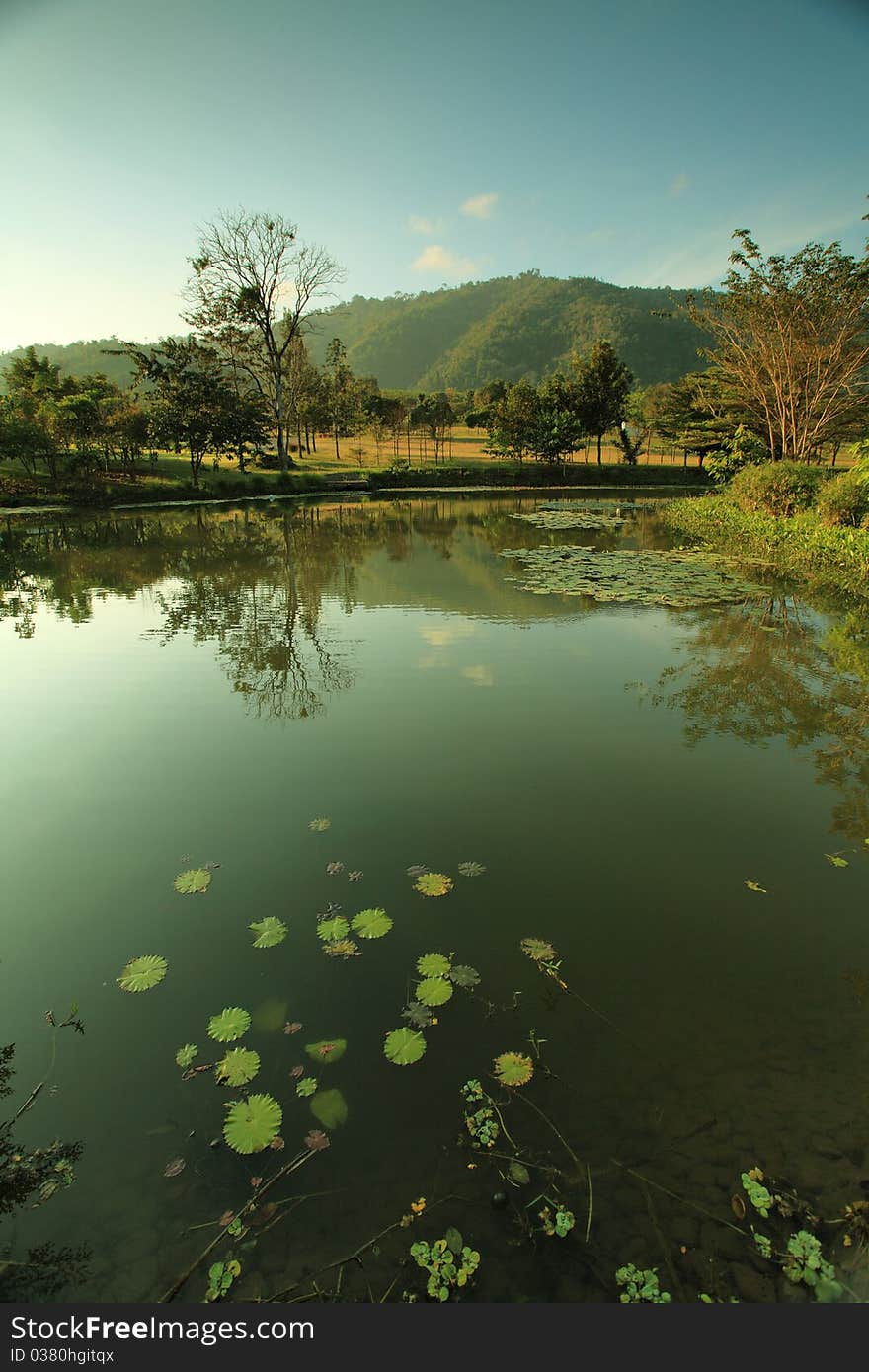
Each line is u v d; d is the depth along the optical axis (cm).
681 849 425
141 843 433
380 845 428
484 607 1112
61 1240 215
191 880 391
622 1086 262
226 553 1680
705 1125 246
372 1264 206
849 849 426
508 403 4169
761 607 1109
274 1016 298
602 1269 204
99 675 771
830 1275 200
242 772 531
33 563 1542
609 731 609
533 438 3975
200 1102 259
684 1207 219
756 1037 284
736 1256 206
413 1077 266
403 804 479
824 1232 211
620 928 351
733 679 755
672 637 933
